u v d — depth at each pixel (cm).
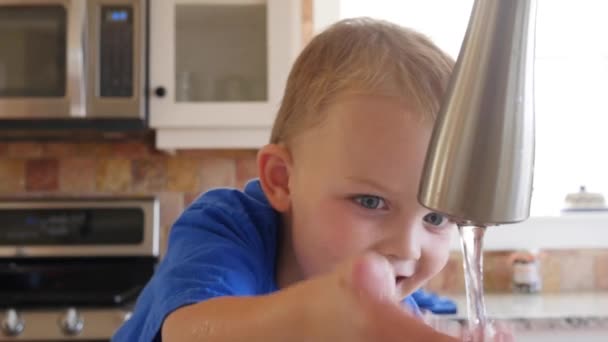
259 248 65
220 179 200
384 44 60
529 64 31
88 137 195
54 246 179
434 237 55
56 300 151
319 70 61
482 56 30
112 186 201
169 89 176
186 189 200
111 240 181
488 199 30
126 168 201
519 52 30
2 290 172
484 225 32
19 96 170
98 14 170
